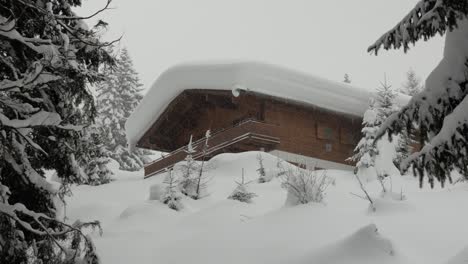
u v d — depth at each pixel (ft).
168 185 47.37
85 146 25.09
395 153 70.64
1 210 17.43
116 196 63.36
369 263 21.36
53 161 23.99
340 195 44.27
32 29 22.72
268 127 84.89
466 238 25.50
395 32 17.78
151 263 27.61
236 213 36.45
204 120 102.94
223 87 83.87
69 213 51.31
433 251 24.02
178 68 91.30
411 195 41.91
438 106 16.31
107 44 20.18
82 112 24.17
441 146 15.05
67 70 21.77
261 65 83.76
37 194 21.48
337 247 23.04
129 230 35.99
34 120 16.79
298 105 88.53
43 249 20.11
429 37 17.20
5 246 18.04
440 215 30.71
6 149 19.70
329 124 94.73
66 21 24.17
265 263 24.66
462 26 16.35
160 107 97.91
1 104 18.53
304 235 27.04
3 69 22.26
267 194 48.03
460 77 16.19
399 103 89.92
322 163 91.20
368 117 72.90
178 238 31.37
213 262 26.16
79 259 19.88
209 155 90.68
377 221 29.45
